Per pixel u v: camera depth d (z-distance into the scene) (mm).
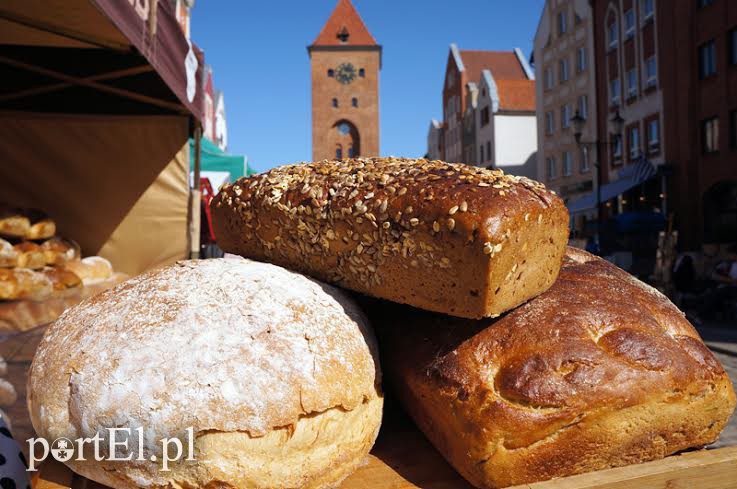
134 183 5465
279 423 977
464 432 1105
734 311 8625
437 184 1124
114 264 5453
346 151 54656
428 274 1113
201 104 5363
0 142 5176
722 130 14219
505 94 33219
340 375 1083
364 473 1166
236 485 959
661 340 1175
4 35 3619
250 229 1450
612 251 15922
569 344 1125
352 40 54531
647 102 17453
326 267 1302
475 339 1180
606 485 1069
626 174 18422
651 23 17266
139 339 1003
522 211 1041
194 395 949
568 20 23781
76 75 4574
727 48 13984
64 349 1054
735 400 1217
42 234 3838
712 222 14867
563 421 1069
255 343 1022
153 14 3535
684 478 1124
